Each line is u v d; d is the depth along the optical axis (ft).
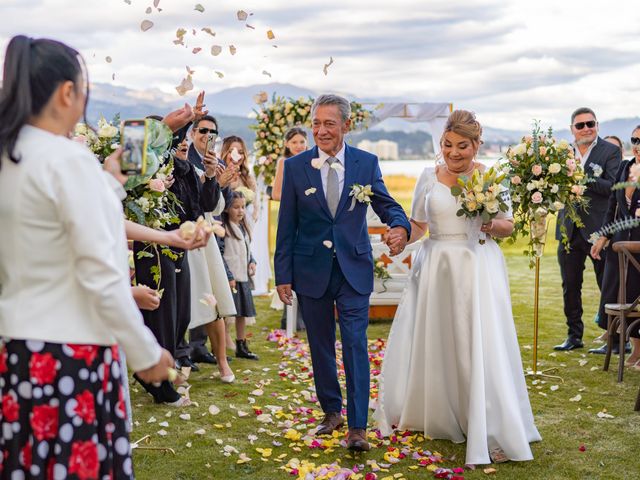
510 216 13.29
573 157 16.81
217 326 17.38
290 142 22.86
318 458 12.54
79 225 6.37
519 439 12.25
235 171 17.01
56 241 6.55
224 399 16.06
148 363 6.59
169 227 14.76
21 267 6.56
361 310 12.99
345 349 12.84
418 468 12.10
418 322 13.30
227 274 18.17
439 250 13.00
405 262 25.36
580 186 16.76
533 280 35.94
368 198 12.82
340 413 13.89
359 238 13.08
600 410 15.23
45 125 6.77
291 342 22.06
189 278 15.75
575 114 21.17
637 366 18.62
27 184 6.47
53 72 6.68
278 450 12.95
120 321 6.43
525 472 11.93
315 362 13.69
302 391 16.51
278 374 18.37
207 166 15.53
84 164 6.57
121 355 8.83
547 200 16.79
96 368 6.72
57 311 6.56
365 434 12.64
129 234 7.84
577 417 14.74
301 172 13.14
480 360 12.32
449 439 13.35
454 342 12.82
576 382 17.46
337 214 12.96
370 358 19.70
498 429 12.39
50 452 6.59
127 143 7.63
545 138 16.81
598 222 20.52
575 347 20.95
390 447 12.89
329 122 12.84
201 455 12.62
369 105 30.78
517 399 12.71
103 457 6.78
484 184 12.59
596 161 20.88
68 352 6.56
